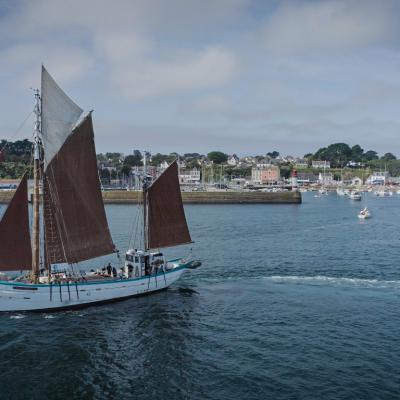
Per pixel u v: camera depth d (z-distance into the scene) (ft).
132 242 244.42
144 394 84.74
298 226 337.72
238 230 310.65
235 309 130.72
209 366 95.14
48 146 130.21
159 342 107.34
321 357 98.58
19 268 127.65
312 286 156.25
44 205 130.72
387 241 263.08
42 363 96.63
